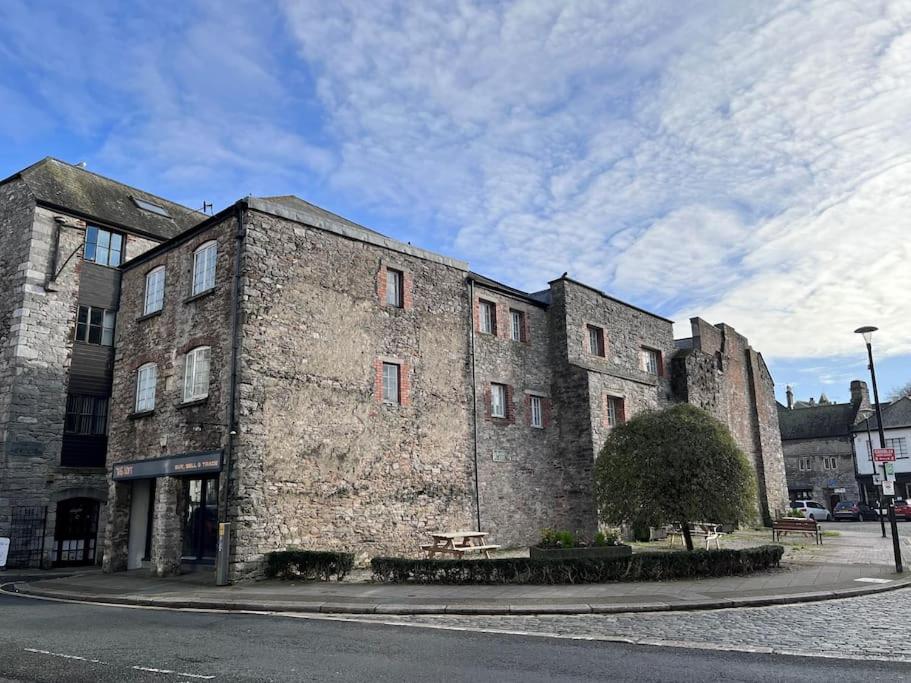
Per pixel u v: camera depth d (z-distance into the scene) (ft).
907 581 44.21
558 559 44.04
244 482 49.85
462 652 25.99
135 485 62.44
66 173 78.23
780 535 88.28
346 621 33.91
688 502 50.83
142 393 63.31
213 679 22.08
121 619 35.47
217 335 54.70
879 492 89.66
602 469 55.88
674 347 102.94
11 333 68.64
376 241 64.08
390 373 63.67
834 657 24.61
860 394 174.40
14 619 35.68
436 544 56.70
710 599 37.35
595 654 25.48
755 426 121.90
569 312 82.79
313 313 57.36
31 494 66.85
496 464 71.92
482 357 73.31
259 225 54.95
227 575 47.62
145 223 80.59
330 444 56.29
